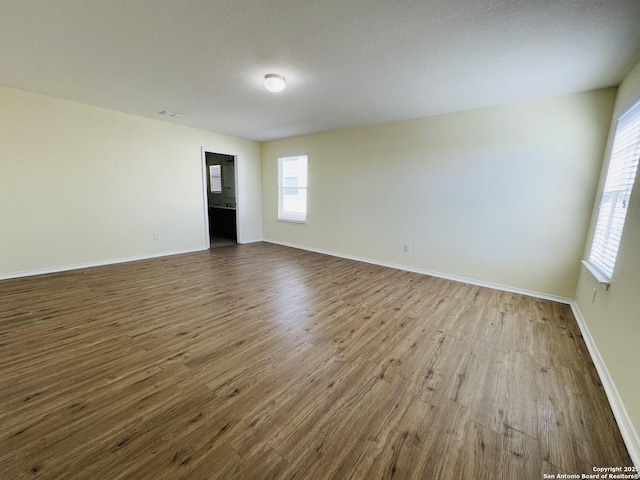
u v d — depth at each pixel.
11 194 3.43
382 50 2.20
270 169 6.27
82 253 4.07
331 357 2.03
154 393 1.62
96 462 1.20
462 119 3.65
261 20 1.84
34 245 3.66
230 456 1.25
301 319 2.64
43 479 1.12
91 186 4.05
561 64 2.32
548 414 1.53
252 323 2.53
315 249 5.63
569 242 3.08
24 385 1.66
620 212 2.15
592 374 1.88
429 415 1.51
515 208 3.37
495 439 1.37
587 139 2.89
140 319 2.55
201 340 2.22
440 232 4.00
